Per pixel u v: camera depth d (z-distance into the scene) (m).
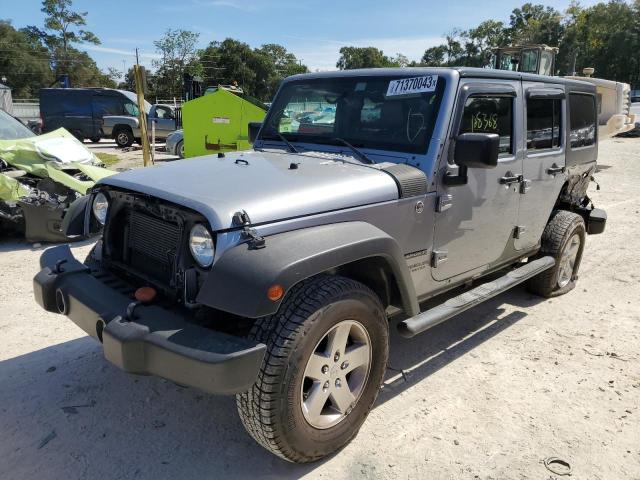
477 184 3.68
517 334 4.45
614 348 4.21
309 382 2.70
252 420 2.50
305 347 2.48
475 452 2.93
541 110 4.39
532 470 2.79
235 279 2.32
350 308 2.67
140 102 11.94
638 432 3.14
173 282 2.68
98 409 3.24
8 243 6.99
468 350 4.14
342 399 2.80
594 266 6.31
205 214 2.46
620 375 3.79
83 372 3.65
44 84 87.00
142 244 2.99
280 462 2.83
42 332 4.25
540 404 3.41
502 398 3.47
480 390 3.56
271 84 87.81
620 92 15.60
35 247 6.76
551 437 3.07
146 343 2.39
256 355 2.31
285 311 2.50
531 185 4.34
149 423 3.12
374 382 2.97
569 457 2.90
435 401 3.42
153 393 3.43
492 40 81.38
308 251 2.46
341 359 2.76
